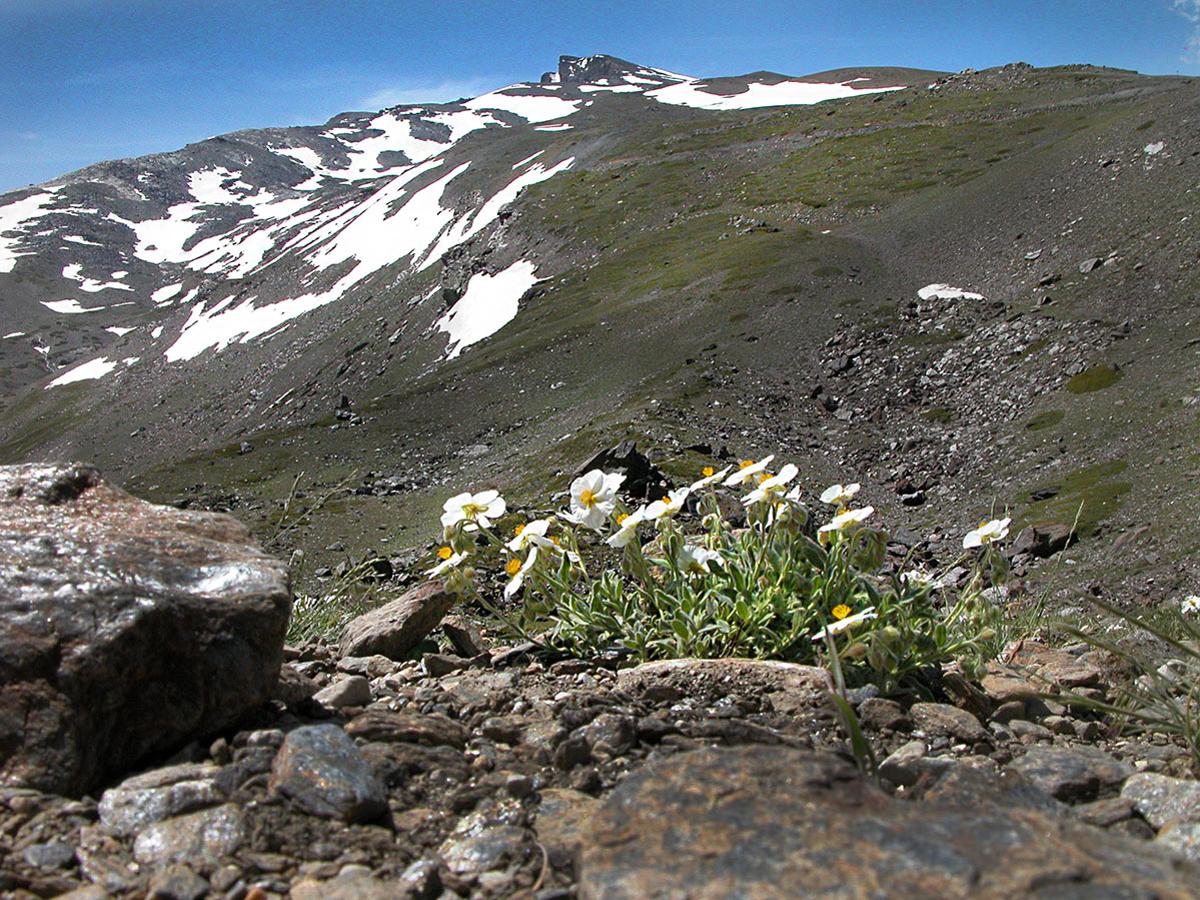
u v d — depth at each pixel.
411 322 95.75
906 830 2.06
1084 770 3.21
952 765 2.98
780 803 2.20
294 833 2.61
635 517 4.66
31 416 128.50
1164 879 1.86
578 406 47.19
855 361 45.84
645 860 2.04
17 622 3.02
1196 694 4.04
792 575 4.57
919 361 43.72
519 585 4.61
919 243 61.91
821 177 89.19
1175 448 28.11
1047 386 36.84
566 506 21.17
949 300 50.19
